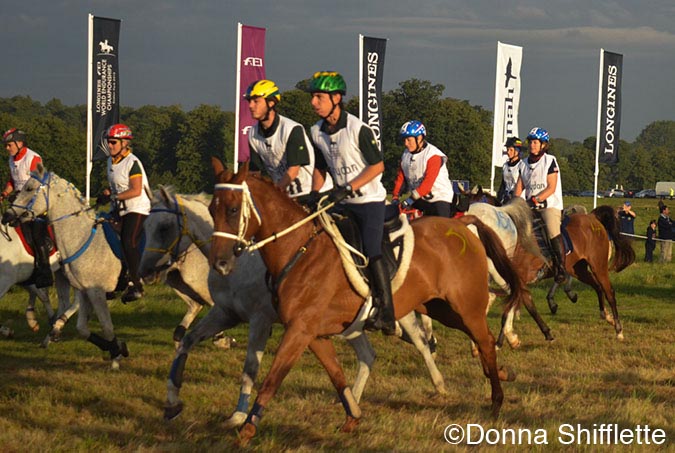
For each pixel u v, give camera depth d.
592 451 6.05
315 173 6.79
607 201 80.94
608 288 12.09
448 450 6.00
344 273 6.18
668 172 174.62
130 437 6.30
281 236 6.09
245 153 19.02
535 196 11.27
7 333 11.71
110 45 18.62
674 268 22.75
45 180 9.64
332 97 6.36
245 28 18.88
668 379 8.96
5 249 10.65
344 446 6.18
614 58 25.70
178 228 8.70
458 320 7.43
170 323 13.52
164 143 91.38
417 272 6.84
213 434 6.49
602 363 9.90
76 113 186.88
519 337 11.89
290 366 6.02
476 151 81.06
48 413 7.02
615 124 25.83
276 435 6.38
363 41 21.12
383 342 11.19
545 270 11.47
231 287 7.11
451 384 8.50
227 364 9.64
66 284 11.33
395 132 78.25
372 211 6.48
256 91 6.39
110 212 9.83
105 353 10.56
